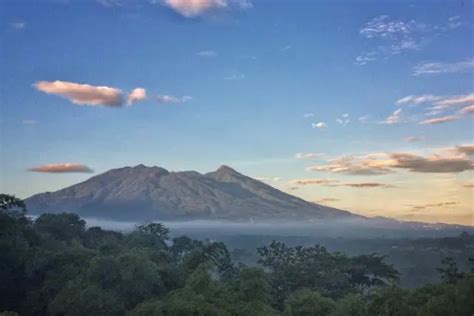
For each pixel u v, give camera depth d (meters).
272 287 63.62
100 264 50.75
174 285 55.22
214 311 43.06
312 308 46.75
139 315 44.53
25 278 60.19
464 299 42.22
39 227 81.06
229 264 66.06
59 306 48.62
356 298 47.28
